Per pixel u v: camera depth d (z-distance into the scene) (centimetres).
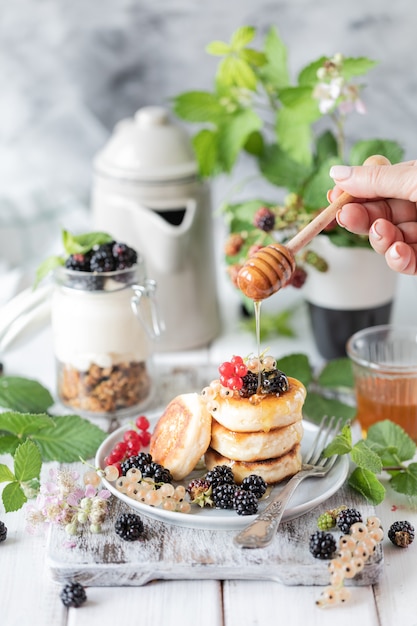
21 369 128
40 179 180
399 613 85
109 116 175
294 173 131
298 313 143
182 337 133
